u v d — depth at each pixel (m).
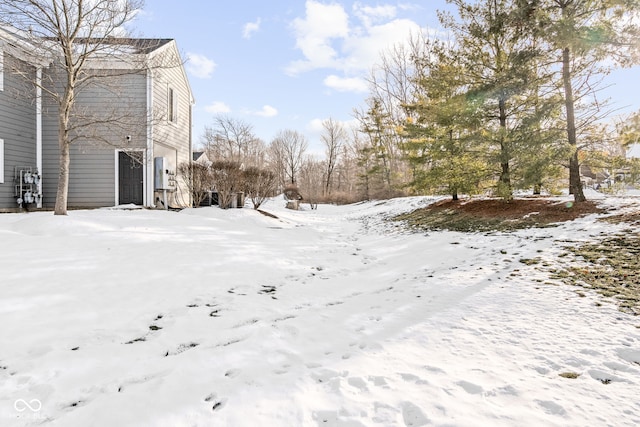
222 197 14.48
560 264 5.07
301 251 7.79
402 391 2.33
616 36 7.10
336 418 2.08
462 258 6.30
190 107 18.22
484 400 2.21
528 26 8.06
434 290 4.62
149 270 5.26
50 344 3.00
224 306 4.19
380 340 3.20
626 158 8.05
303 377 2.55
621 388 2.29
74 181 13.21
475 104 9.79
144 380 2.55
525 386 2.34
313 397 2.29
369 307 4.18
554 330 3.17
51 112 13.11
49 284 4.37
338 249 8.41
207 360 2.82
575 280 4.39
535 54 8.45
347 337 3.29
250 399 2.27
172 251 6.52
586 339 2.96
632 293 3.86
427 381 2.44
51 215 8.65
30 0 8.23
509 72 8.93
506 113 10.18
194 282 4.95
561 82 9.38
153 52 13.15
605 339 2.93
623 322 3.22
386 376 2.53
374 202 22.84
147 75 12.77
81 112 11.46
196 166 14.48
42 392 2.36
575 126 9.26
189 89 17.97
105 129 12.66
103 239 7.00
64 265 5.17
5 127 11.89
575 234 6.42
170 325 3.57
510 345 2.95
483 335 3.17
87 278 4.71
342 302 4.47
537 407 2.12
